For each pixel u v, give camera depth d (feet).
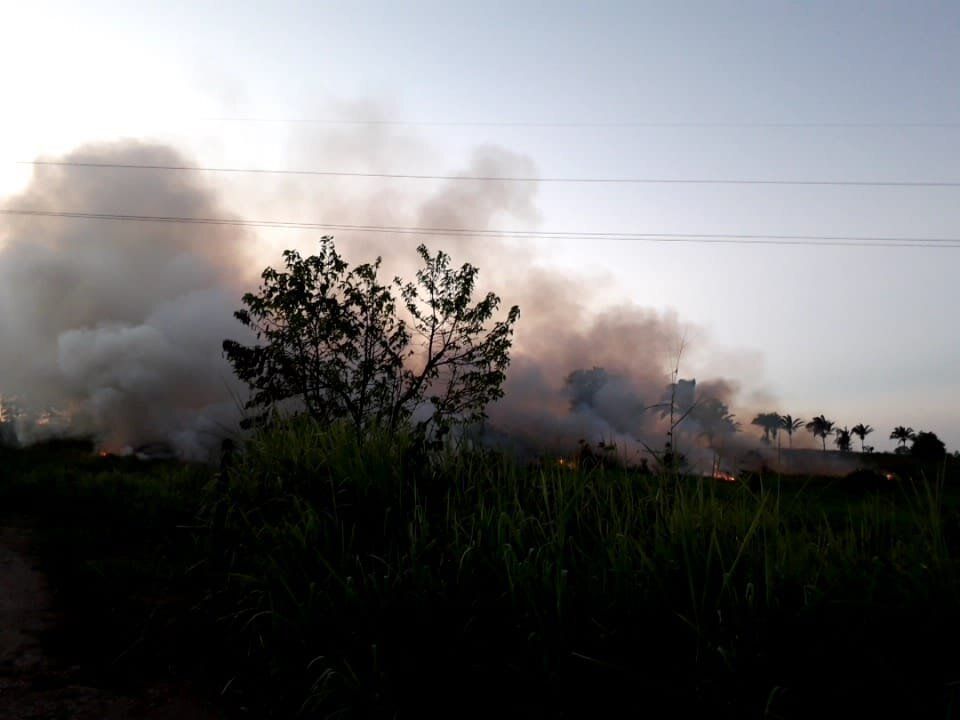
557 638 9.23
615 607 9.47
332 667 10.52
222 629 14.01
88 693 12.01
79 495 32.81
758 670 8.09
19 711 11.18
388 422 18.62
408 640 10.38
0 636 14.42
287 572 12.60
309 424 19.49
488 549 11.76
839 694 7.79
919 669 7.89
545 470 14.94
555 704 8.85
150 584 18.19
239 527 15.05
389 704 9.60
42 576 19.27
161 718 11.21
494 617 10.43
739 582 9.39
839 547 9.62
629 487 12.87
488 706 9.49
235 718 11.25
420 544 12.27
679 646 8.94
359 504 14.16
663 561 9.93
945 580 8.45
